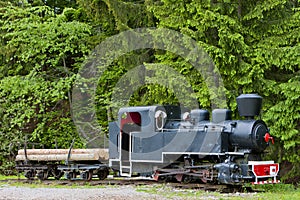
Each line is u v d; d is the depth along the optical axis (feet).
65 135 68.08
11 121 65.36
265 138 38.42
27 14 68.23
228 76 49.42
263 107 48.29
